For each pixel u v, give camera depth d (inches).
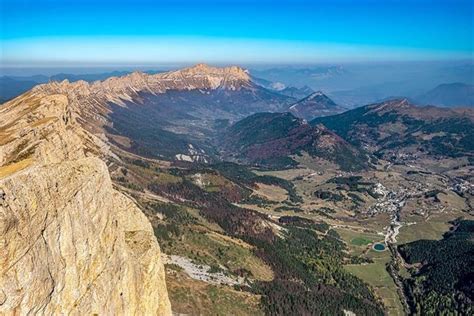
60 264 2906.0
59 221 2947.8
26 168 3132.4
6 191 2500.0
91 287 3260.3
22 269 2475.4
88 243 3309.5
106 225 3673.7
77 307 3043.8
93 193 3501.5
